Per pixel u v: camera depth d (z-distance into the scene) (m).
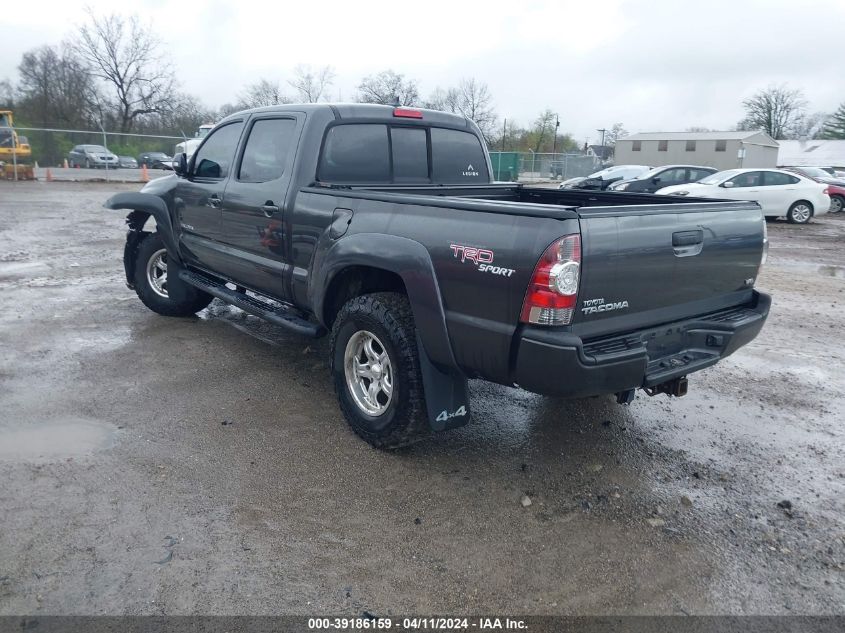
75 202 19.11
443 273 3.32
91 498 3.36
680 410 4.77
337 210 4.07
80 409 4.41
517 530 3.24
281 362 5.43
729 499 3.58
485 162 5.66
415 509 3.38
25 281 8.20
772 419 4.65
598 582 2.89
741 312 3.95
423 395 3.64
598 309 3.09
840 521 3.40
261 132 4.98
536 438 4.24
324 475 3.68
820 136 82.31
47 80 54.62
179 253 6.15
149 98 58.56
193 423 4.26
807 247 13.70
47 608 2.62
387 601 2.73
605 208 3.04
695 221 3.50
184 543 3.04
